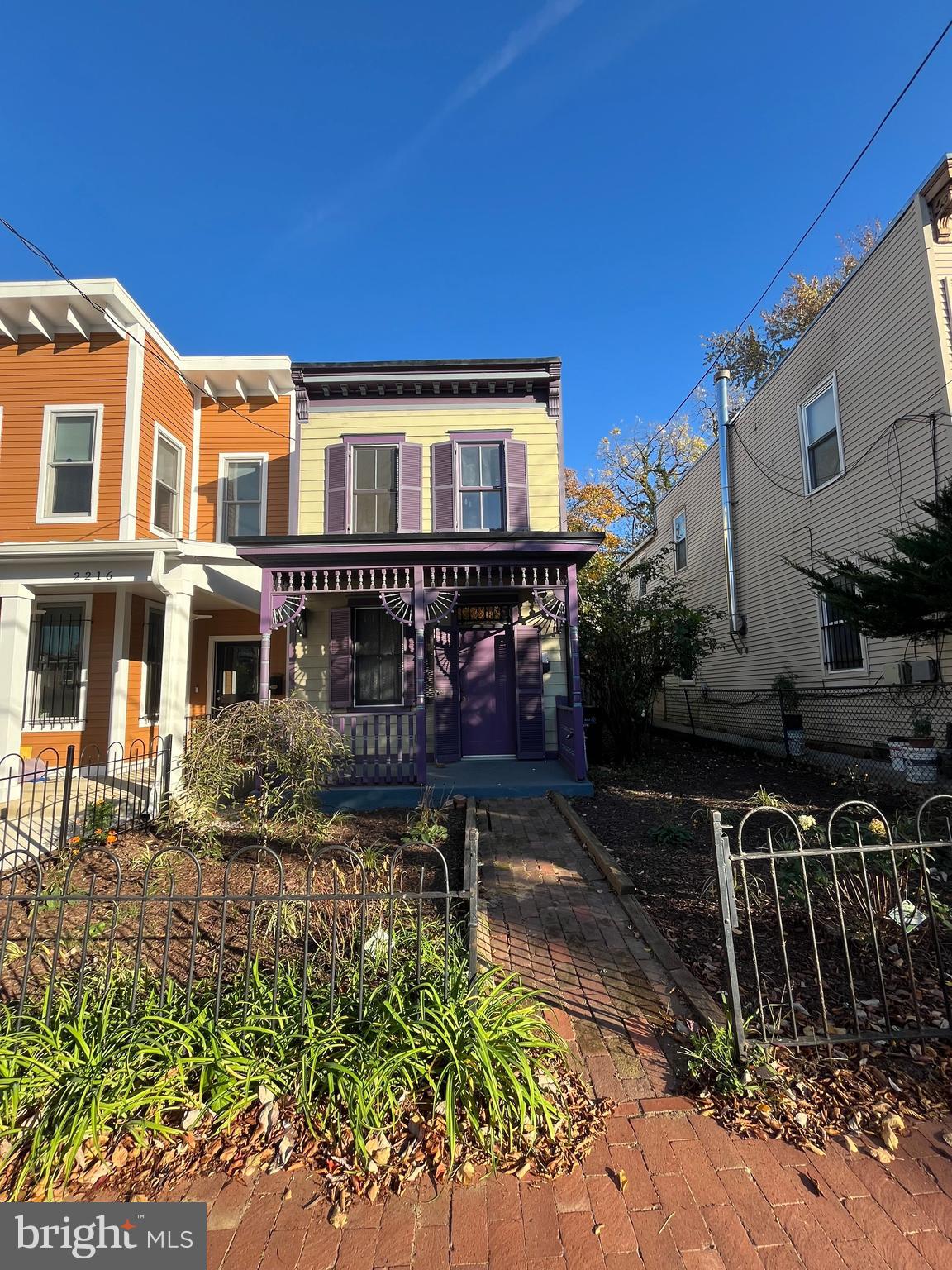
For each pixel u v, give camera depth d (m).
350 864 5.42
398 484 10.20
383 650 10.16
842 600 7.18
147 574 8.93
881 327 8.98
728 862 2.85
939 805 6.42
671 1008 3.24
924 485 8.23
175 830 6.44
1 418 10.46
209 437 12.42
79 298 10.05
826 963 3.59
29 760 9.31
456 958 3.25
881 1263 1.89
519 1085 2.46
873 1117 2.46
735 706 13.63
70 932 4.22
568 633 8.78
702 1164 2.28
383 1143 2.38
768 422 12.38
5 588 8.80
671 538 17.98
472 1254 1.96
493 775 8.81
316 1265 1.94
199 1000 3.13
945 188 7.82
